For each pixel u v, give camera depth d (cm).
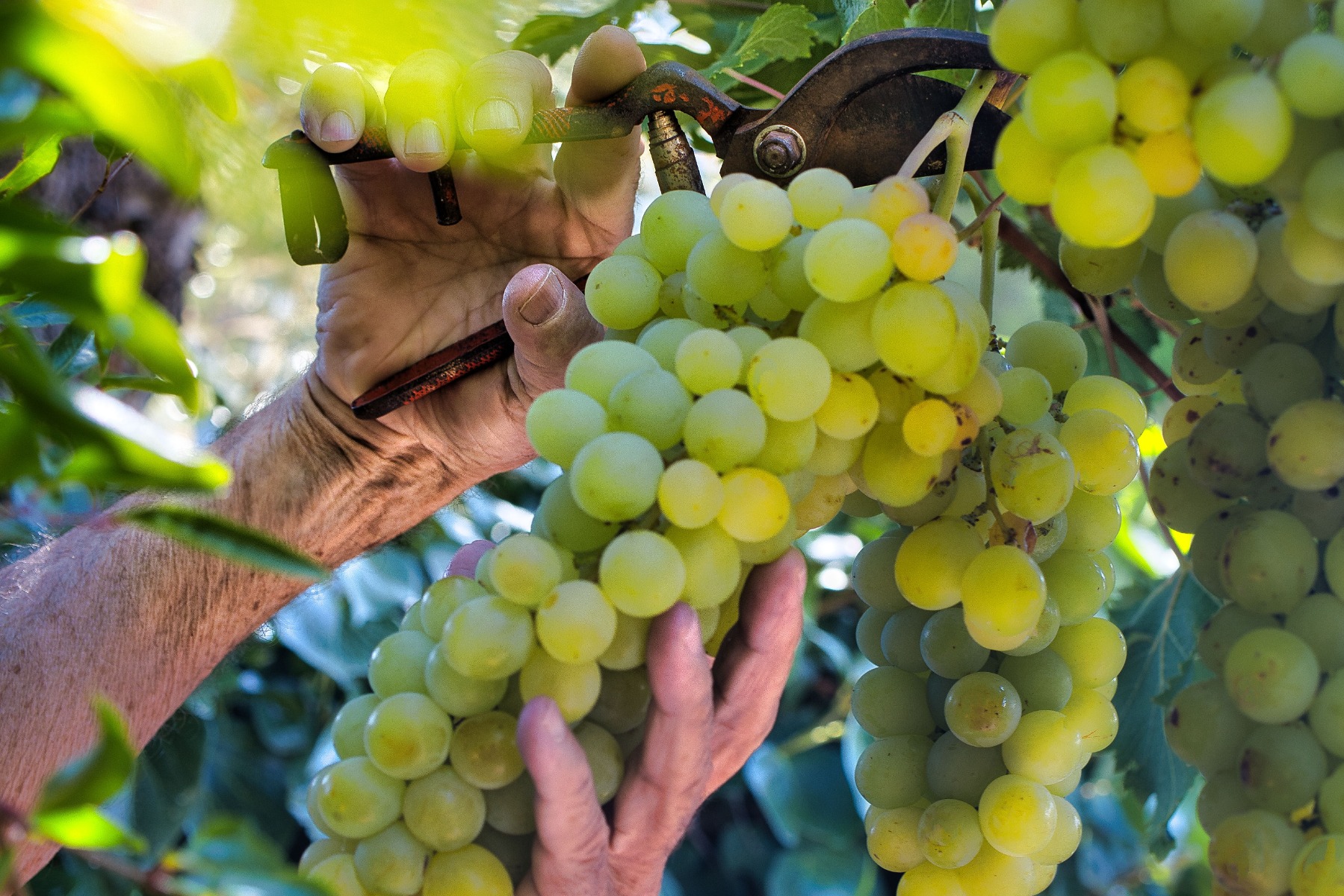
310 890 38
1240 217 45
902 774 49
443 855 44
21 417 37
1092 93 41
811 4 69
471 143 53
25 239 36
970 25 60
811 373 43
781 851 142
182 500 66
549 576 43
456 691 44
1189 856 132
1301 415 42
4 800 58
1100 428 48
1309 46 40
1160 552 104
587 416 45
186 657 65
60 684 61
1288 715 42
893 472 45
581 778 42
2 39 35
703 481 43
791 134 52
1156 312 49
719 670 49
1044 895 132
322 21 39
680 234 48
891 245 43
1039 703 48
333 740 46
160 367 37
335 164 56
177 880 38
